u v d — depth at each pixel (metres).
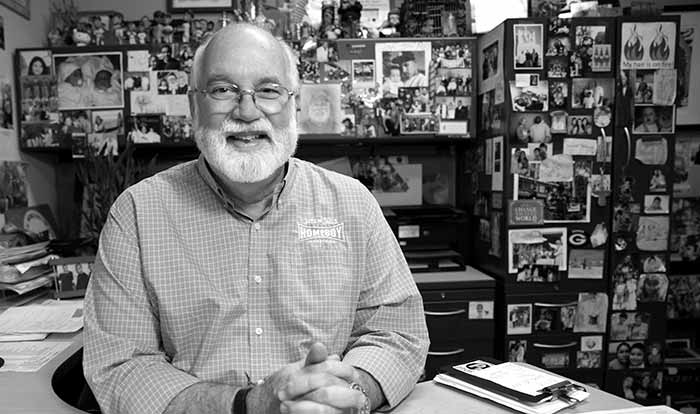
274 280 0.99
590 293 1.90
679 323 2.41
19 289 1.60
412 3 2.19
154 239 0.97
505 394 0.88
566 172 1.87
